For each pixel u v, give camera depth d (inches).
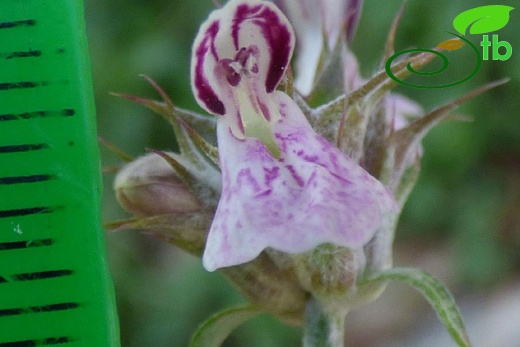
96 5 5.2
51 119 2.1
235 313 2.6
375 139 2.5
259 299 2.5
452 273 5.7
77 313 2.2
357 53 4.8
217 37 2.4
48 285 2.1
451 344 5.4
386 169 2.5
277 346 4.5
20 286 2.1
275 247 2.2
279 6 2.8
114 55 5.1
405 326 5.7
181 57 5.1
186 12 5.1
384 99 2.5
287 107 2.4
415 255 5.9
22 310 2.2
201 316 4.7
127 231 5.1
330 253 2.5
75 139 2.1
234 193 2.3
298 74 2.8
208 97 2.4
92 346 2.2
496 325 5.3
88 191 2.1
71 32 2.1
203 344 2.6
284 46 2.4
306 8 2.8
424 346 5.5
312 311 2.5
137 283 4.8
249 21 2.4
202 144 2.4
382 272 2.4
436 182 5.4
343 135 2.4
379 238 2.5
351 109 2.4
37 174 2.1
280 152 2.4
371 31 4.8
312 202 2.3
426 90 4.9
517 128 5.1
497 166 5.6
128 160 2.6
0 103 2.1
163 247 5.6
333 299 2.5
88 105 2.1
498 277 5.5
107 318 2.2
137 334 4.7
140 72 5.0
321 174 2.3
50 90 2.1
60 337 2.2
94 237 2.1
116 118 5.1
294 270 2.5
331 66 2.5
